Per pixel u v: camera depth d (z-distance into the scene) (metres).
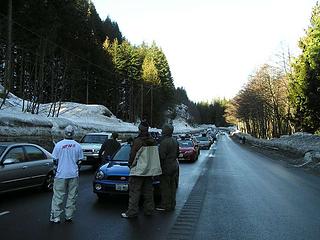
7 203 11.01
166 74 128.62
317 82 37.41
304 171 22.91
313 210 10.92
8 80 29.19
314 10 39.28
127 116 102.12
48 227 8.41
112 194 11.22
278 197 13.09
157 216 9.79
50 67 48.88
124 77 103.69
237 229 8.66
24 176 11.91
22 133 24.41
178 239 7.72
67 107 57.66
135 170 9.47
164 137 10.55
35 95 37.69
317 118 40.00
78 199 11.85
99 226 8.59
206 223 9.16
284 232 8.46
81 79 71.12
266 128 89.31
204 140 52.56
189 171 21.78
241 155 38.59
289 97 47.34
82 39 71.94
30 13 48.97
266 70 67.88
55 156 8.91
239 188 15.05
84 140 23.03
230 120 155.50
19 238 7.53
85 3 95.38
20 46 47.03
